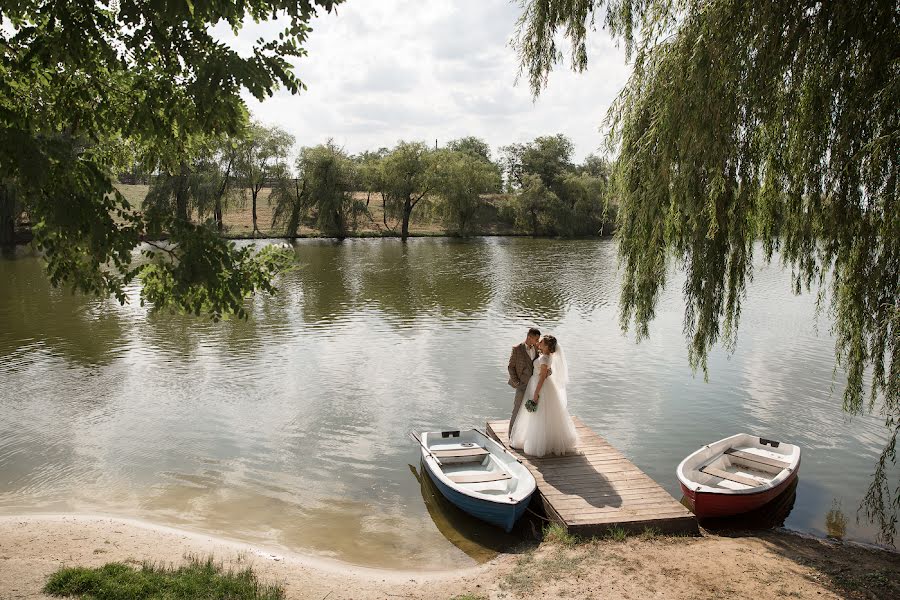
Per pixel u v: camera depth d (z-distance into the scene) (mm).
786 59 6758
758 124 7191
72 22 5270
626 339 19875
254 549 7672
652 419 12609
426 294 29094
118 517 8516
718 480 8891
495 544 7969
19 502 8977
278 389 14469
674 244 8031
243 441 11398
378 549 7820
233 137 6449
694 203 7297
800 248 7441
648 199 7609
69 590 5879
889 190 6156
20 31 5422
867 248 6484
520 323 22453
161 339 19531
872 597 6152
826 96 6625
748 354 17969
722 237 7566
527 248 56062
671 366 16688
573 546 7469
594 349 18609
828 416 12797
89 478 9820
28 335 19875
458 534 8242
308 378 15359
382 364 16719
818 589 6324
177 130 6801
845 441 11508
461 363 16859
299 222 63250
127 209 5918
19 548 7168
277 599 6105
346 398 13852
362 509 8930
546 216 74438
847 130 6469
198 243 5871
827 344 19156
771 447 10109
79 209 5336
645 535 7707
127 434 11641
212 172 52812
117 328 21016
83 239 5445
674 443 11375
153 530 8047
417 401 13688
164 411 12914
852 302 6672
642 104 7703
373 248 54406
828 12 6527
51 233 5562
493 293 29469
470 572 7129
